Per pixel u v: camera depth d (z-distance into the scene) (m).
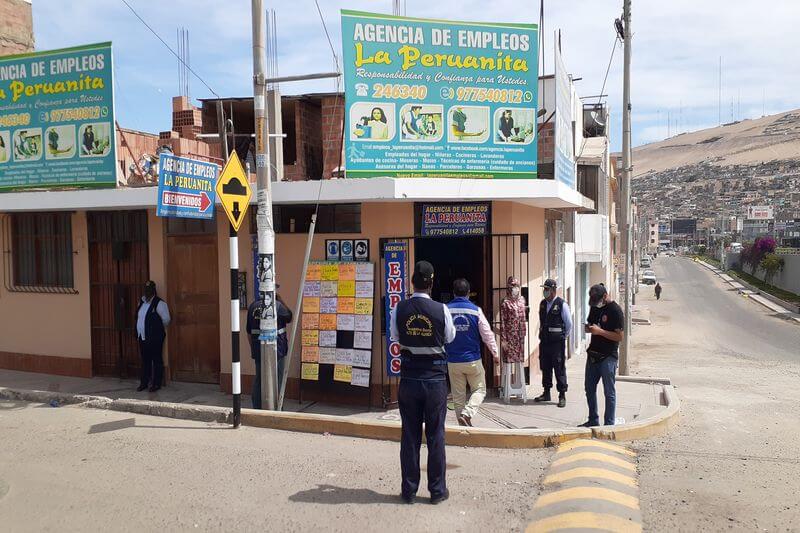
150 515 5.35
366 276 9.33
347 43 8.84
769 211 130.12
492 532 4.95
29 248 11.80
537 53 9.41
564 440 7.34
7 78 10.34
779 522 5.18
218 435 7.59
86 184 10.08
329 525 5.10
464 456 6.91
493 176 9.37
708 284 66.88
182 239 10.66
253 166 11.57
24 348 11.87
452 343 7.89
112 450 7.03
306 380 9.54
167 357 10.80
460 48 9.18
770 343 28.44
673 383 14.29
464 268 10.87
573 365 15.45
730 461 6.91
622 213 14.94
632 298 43.78
